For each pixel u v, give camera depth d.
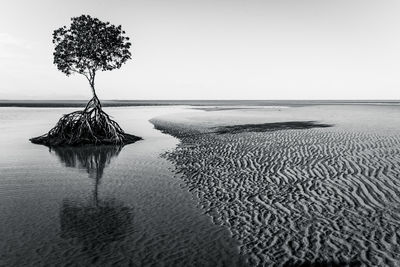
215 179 14.06
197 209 10.77
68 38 25.38
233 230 9.10
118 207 11.16
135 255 7.91
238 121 40.72
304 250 7.85
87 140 24.70
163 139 27.42
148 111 75.31
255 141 23.00
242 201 11.28
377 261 7.25
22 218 10.27
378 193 11.47
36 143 25.75
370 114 50.38
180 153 20.34
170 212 10.59
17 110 77.69
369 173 13.77
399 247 7.83
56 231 9.30
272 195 11.72
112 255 7.93
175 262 7.58
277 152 18.73
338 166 15.09
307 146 20.11
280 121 39.03
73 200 11.94
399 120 37.38
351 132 25.80
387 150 17.98
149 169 16.52
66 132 25.39
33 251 8.16
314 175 13.87
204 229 9.24
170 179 14.49
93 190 13.13
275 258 7.56
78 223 9.84
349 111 60.47
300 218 9.67
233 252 7.93
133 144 24.98
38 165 17.89
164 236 8.89
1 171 16.48
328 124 33.31
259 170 15.10
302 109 72.88
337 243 8.12
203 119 45.47
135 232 9.18
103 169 16.77
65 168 17.12
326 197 11.29
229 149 20.45
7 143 25.84
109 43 25.67
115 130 25.67
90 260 7.71
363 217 9.59
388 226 8.96
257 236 8.68
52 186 13.77
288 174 14.21
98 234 9.09
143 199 11.91
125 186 13.60
